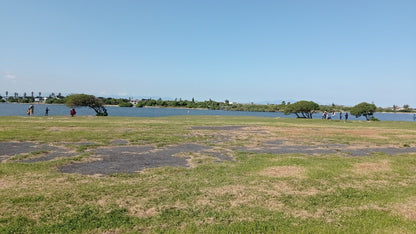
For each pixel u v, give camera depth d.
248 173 10.64
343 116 120.25
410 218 6.87
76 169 10.58
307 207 7.43
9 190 7.91
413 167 12.44
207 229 5.96
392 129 33.22
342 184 9.58
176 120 40.28
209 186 8.88
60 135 19.75
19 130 21.88
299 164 12.26
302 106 63.66
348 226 6.33
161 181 9.27
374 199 8.17
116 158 12.85
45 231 5.68
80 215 6.44
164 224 6.18
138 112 106.06
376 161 13.46
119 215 6.54
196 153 14.67
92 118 39.25
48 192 7.84
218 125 33.31
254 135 24.03
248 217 6.68
